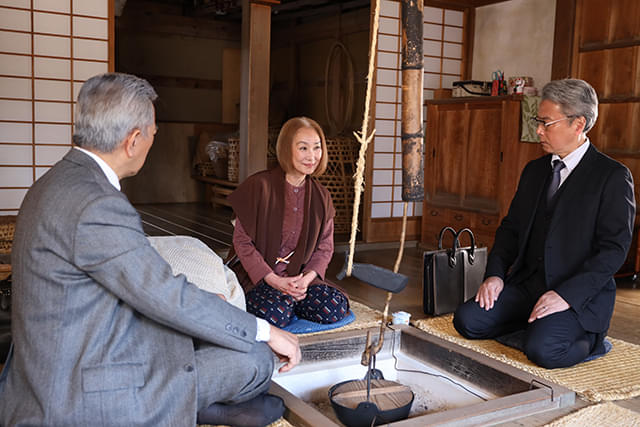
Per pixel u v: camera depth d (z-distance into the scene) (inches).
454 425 71.4
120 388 55.2
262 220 111.3
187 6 382.3
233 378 65.5
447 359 94.3
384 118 218.1
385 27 213.9
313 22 356.2
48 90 162.2
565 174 103.4
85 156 57.1
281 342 66.8
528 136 180.9
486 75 225.6
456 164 207.2
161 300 56.1
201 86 380.8
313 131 108.8
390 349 102.1
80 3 163.0
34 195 55.4
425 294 128.1
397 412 74.4
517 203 113.0
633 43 169.9
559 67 190.1
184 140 346.3
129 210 56.4
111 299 56.6
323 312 114.3
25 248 54.2
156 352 59.4
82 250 53.2
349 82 323.9
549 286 101.3
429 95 225.9
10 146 159.9
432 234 218.1
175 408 57.7
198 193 351.9
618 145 178.1
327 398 91.9
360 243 214.8
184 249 82.9
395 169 223.3
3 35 155.6
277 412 70.1
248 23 194.1
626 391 87.5
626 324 128.6
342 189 240.1
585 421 76.8
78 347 55.1
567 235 100.3
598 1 179.8
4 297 92.2
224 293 81.7
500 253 112.2
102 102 55.9
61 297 54.0
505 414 76.1
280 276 113.3
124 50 356.8
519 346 105.3
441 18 224.7
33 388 54.0
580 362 100.1
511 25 214.1
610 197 97.6
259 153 199.3
